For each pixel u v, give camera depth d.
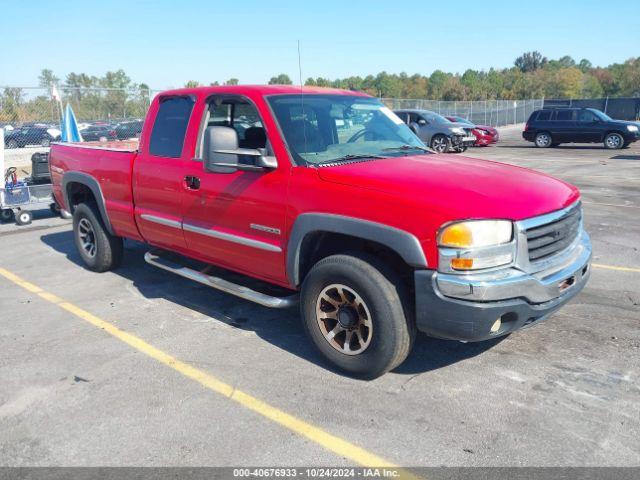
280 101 4.19
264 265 4.16
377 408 3.38
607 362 3.88
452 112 37.81
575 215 3.78
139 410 3.42
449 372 3.79
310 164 3.86
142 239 5.48
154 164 4.98
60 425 3.29
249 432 3.17
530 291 3.24
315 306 3.82
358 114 4.64
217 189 4.34
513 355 4.01
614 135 22.17
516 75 100.25
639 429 3.09
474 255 3.12
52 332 4.66
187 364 4.02
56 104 15.59
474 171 3.80
